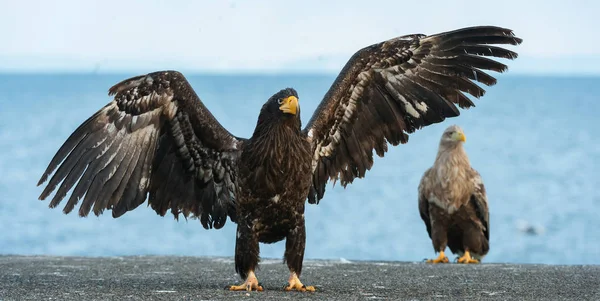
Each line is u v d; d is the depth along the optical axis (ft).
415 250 108.06
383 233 122.01
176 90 36.19
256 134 34.71
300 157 34.55
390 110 39.04
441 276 43.24
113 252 103.40
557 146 290.15
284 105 33.81
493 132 353.51
